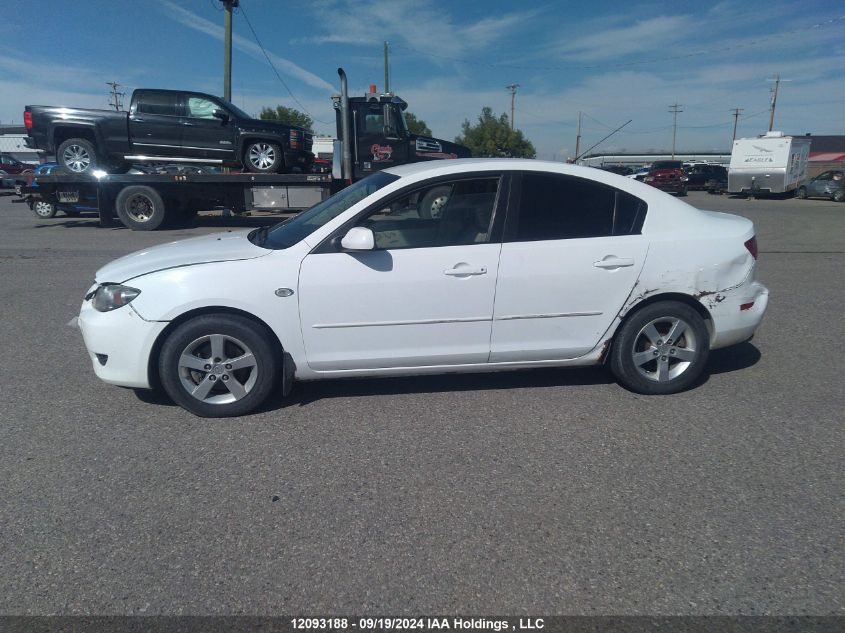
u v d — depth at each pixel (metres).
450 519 3.06
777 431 4.00
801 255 11.16
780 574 2.66
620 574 2.67
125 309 4.02
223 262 4.08
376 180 4.62
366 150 13.59
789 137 28.22
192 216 16.41
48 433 3.99
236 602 2.51
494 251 4.18
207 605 2.49
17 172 35.06
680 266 4.34
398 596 2.54
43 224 15.93
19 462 3.62
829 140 66.69
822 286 8.47
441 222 4.21
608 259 4.27
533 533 2.95
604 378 4.91
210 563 2.74
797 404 4.42
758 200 28.81
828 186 27.50
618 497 3.25
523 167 4.28
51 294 7.93
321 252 4.10
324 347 4.16
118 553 2.81
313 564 2.74
